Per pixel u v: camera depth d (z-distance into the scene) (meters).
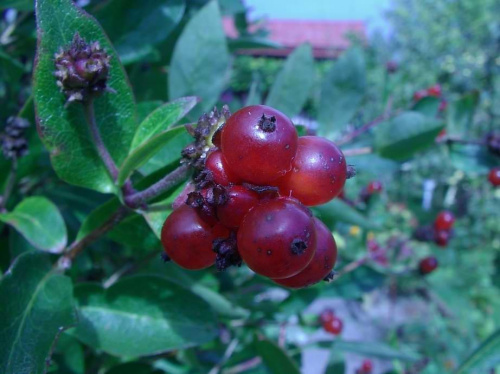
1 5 0.10
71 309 0.07
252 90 0.14
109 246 0.11
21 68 0.11
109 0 0.10
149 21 0.10
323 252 0.06
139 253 0.11
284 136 0.05
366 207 0.18
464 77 0.62
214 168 0.05
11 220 0.08
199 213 0.05
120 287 0.09
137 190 0.08
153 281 0.09
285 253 0.05
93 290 0.09
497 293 0.40
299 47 0.13
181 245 0.06
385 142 0.13
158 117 0.07
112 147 0.07
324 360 0.35
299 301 0.13
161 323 0.09
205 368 0.13
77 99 0.06
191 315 0.09
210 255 0.06
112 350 0.08
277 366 0.11
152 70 0.13
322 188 0.06
